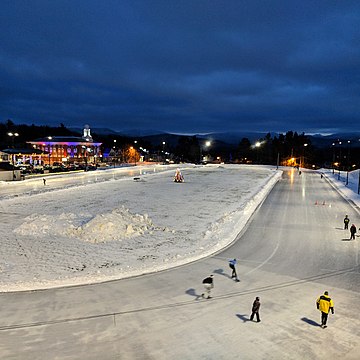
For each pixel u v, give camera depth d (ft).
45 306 52.85
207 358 40.57
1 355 40.34
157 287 60.80
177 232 102.32
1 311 51.01
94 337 44.50
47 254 79.97
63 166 347.77
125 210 113.80
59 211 132.16
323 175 310.65
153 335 45.24
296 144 606.55
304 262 75.41
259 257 78.84
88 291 58.75
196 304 54.29
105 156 556.51
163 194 182.50
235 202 157.89
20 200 155.94
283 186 225.35
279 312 52.03
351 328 47.67
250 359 40.52
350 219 122.31
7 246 85.56
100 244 88.94
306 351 42.16
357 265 73.61
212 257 78.79
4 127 622.54
